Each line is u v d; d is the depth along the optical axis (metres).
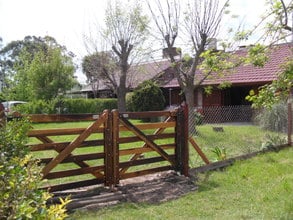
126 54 20.69
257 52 4.84
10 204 2.07
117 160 6.26
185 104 7.28
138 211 5.09
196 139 11.82
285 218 4.74
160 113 6.91
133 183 6.58
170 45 14.75
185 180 6.83
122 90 21.02
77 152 9.70
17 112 5.09
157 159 6.94
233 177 6.91
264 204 5.31
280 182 6.39
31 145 5.29
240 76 19.14
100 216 4.88
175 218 4.81
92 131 5.93
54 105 25.69
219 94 21.45
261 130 13.52
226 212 5.02
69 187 5.70
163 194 5.94
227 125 15.44
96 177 6.08
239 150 9.92
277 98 4.98
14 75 33.41
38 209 2.16
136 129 6.55
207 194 5.86
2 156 2.72
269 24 4.87
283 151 9.73
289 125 10.61
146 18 22.84
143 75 25.44
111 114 6.16
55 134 5.55
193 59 14.54
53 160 5.49
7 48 62.75
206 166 7.67
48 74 29.36
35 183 2.40
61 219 2.16
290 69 4.79
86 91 36.28
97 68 20.86
